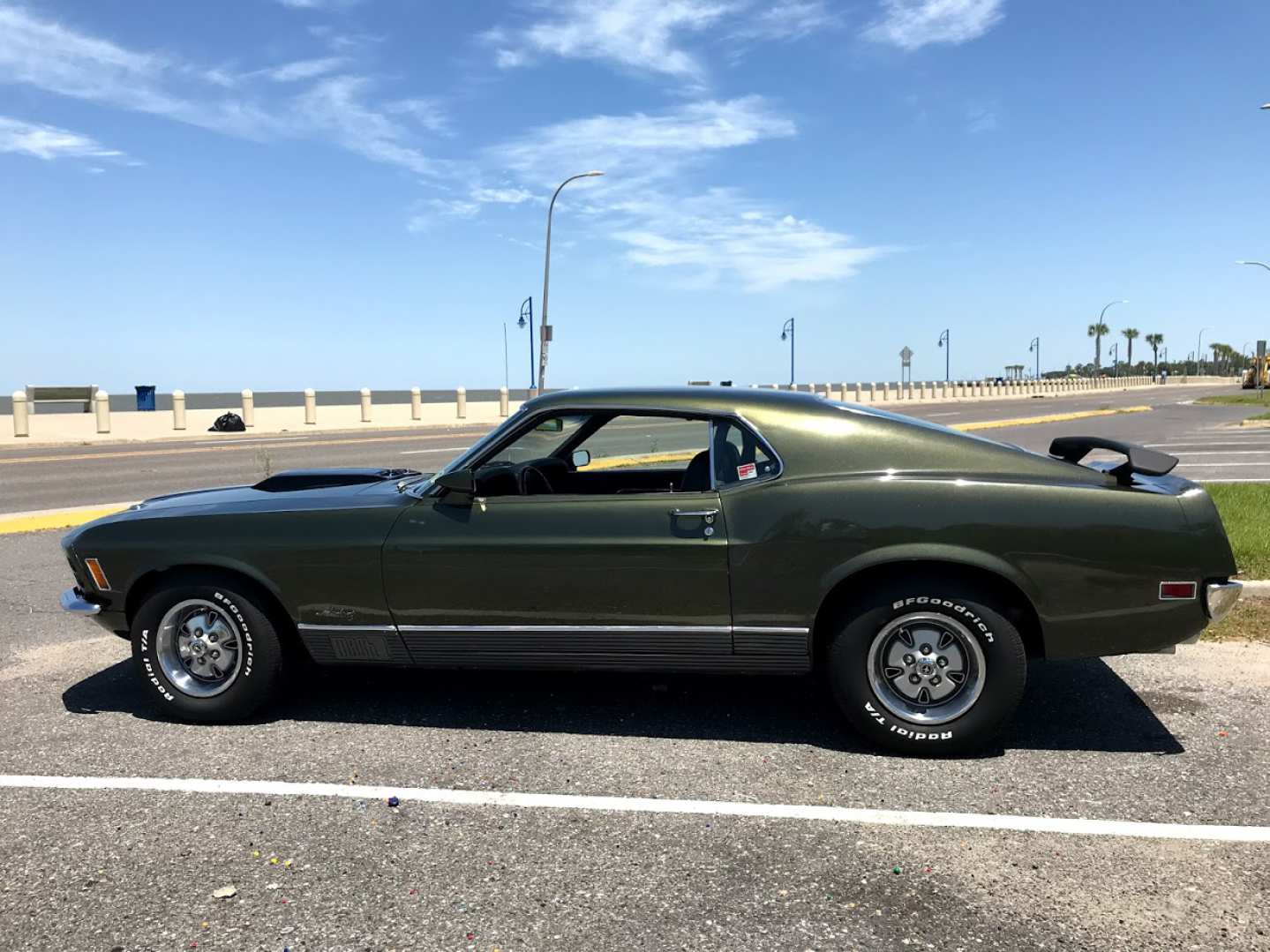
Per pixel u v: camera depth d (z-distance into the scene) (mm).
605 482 4938
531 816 3342
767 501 3791
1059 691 4617
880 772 3701
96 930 2641
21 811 3396
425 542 3988
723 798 3484
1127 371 133750
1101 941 2564
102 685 4867
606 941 2584
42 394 33750
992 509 3645
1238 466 14352
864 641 3777
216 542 4141
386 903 2779
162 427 30641
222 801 3471
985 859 3014
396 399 48625
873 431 3865
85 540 4289
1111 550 3609
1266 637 5355
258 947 2562
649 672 4398
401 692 4703
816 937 2594
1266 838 3127
